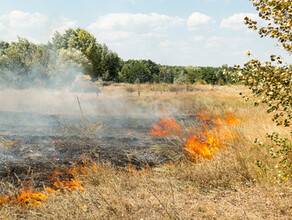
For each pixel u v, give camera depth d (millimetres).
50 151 6066
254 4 2977
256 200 3266
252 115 8039
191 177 4293
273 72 2898
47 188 4078
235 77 3080
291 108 3084
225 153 4895
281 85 2883
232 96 17953
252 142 4914
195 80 50312
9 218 2994
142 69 62531
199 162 4957
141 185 3971
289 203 3076
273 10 2867
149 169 5062
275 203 3084
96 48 53938
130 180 4211
